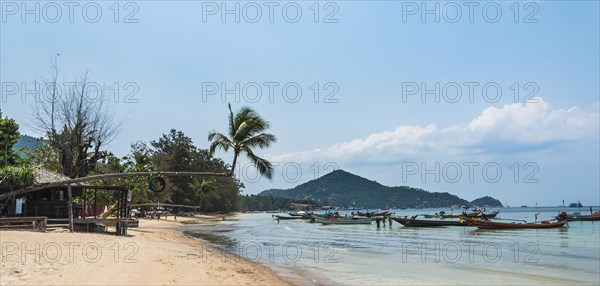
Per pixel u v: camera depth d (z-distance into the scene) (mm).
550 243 32094
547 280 16656
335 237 38406
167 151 104875
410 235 40219
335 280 16234
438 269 19219
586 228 47969
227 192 128625
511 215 113312
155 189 22828
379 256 24047
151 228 42812
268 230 49469
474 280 16516
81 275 12000
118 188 29797
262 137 31469
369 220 61344
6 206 25328
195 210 113375
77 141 41062
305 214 87625
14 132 43844
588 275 17766
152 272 13680
